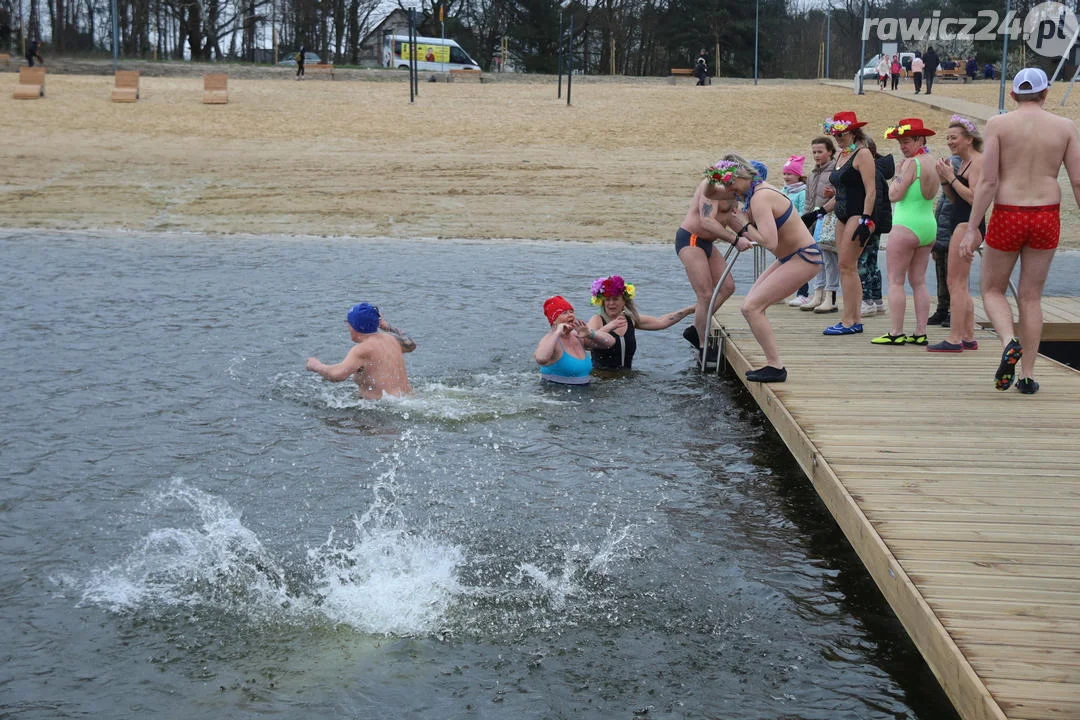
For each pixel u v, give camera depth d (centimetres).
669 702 405
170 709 397
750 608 482
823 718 396
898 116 3070
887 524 483
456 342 973
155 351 920
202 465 644
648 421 757
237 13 6366
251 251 1592
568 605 481
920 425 641
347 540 544
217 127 2705
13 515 565
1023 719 327
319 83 3784
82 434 695
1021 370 710
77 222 1841
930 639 389
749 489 631
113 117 2777
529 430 726
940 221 927
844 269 896
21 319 1038
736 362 854
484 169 2314
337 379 779
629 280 1364
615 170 2327
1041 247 671
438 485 620
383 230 1831
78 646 440
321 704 402
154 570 508
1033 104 655
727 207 878
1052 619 390
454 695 409
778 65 7606
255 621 464
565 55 6862
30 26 6281
